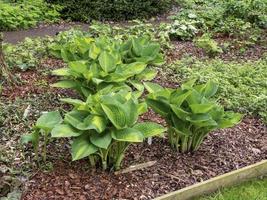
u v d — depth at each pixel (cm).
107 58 301
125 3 614
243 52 444
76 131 224
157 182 234
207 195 237
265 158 264
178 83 354
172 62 394
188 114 241
